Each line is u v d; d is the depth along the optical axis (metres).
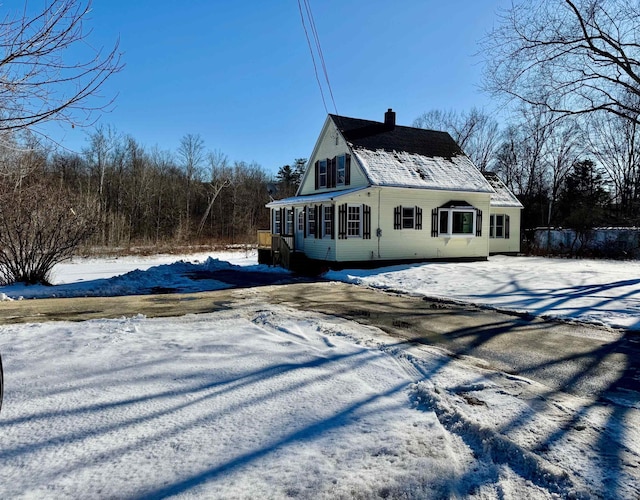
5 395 3.85
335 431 3.19
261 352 5.39
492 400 3.94
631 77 13.50
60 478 2.54
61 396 3.84
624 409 3.85
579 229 26.08
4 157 6.23
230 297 11.05
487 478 2.68
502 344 6.22
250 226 55.16
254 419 3.40
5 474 2.57
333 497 2.39
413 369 4.84
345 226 17.59
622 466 2.83
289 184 67.44
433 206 19.86
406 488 2.51
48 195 13.60
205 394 3.94
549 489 2.56
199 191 55.34
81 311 8.93
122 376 4.41
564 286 11.84
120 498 2.35
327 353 5.41
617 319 7.80
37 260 13.34
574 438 3.22
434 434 3.18
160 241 39.84
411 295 11.42
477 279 13.52
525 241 29.38
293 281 14.72
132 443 2.98
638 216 28.89
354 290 12.53
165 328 6.89
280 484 2.50
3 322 7.68
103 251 27.72
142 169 49.69
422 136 22.72
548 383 4.57
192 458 2.79
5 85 4.18
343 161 19.86
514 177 41.19
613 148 34.09
